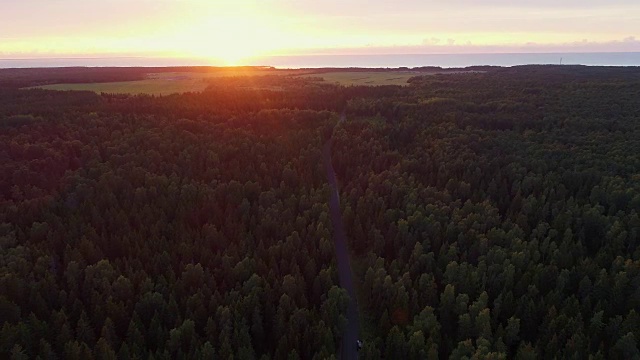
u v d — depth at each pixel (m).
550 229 96.94
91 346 72.12
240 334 73.50
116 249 93.94
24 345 68.06
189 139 145.88
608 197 104.88
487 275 86.31
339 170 139.25
